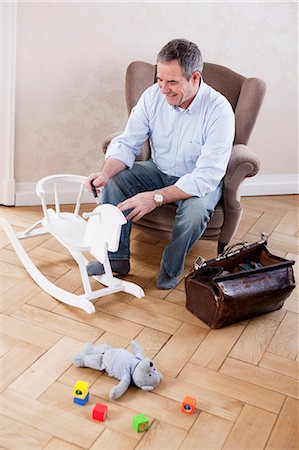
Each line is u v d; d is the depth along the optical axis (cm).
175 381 205
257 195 357
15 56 288
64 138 315
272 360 219
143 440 181
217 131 247
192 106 248
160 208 258
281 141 355
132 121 260
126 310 238
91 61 305
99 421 186
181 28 314
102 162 327
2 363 205
